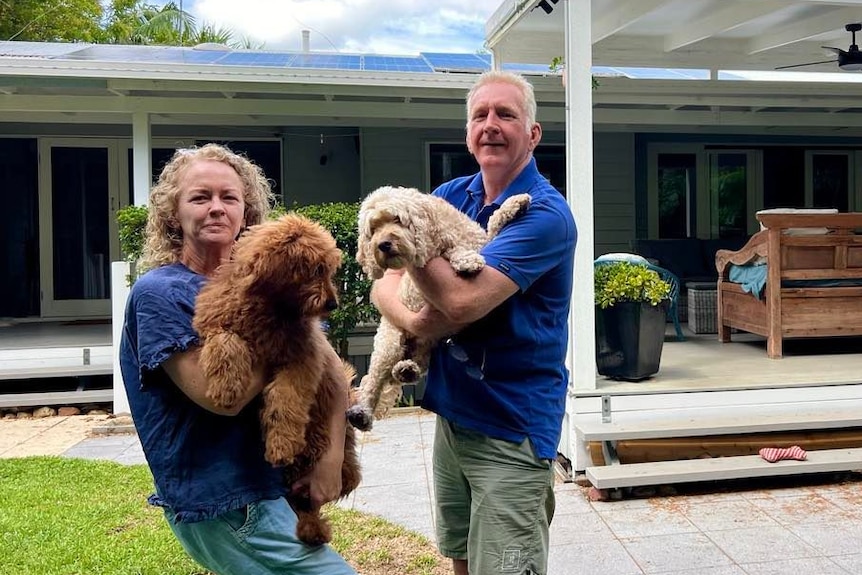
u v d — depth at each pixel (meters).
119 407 6.27
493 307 1.81
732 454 4.26
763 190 9.66
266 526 1.60
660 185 9.45
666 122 8.00
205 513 1.54
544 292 1.98
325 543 1.70
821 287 5.56
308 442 1.63
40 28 17.22
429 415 5.95
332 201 9.03
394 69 6.85
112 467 4.68
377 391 2.22
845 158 9.79
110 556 3.19
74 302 9.22
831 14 6.11
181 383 1.47
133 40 18.47
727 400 4.40
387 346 2.21
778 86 7.14
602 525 3.55
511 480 1.96
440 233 1.80
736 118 8.16
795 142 9.63
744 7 5.76
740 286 6.09
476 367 1.97
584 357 4.29
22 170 9.06
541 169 9.05
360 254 1.82
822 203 9.78
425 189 8.80
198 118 8.01
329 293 1.47
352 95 6.83
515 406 1.97
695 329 7.13
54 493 4.11
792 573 2.99
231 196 1.70
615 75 7.24
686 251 8.79
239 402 1.44
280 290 1.44
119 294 6.20
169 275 1.59
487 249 1.84
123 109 6.73
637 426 4.18
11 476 4.49
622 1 5.62
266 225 1.54
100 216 9.20
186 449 1.55
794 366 5.16
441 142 8.77
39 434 5.79
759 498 3.88
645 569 3.06
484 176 2.17
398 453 4.86
